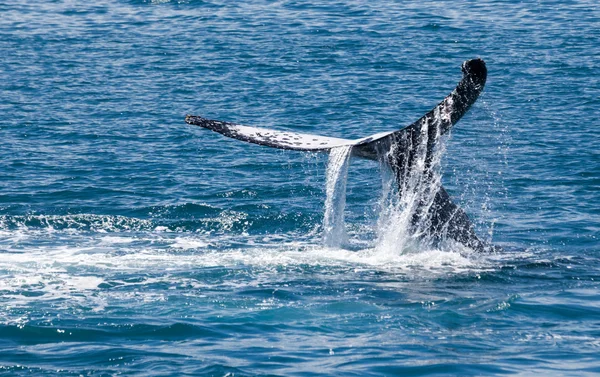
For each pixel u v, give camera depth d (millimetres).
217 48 162500
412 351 48531
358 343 49719
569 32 168750
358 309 54750
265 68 146500
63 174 91938
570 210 79438
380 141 62594
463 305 55469
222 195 84812
